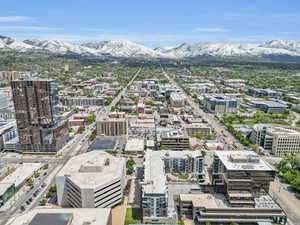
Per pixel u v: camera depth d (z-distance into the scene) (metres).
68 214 145.25
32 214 152.75
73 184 191.12
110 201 198.25
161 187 185.00
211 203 189.12
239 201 186.25
